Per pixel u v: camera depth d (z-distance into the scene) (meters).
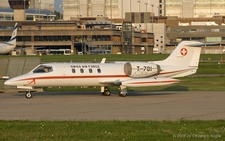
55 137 67.00
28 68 149.38
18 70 149.25
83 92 139.38
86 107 101.56
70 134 69.31
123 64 128.38
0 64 149.50
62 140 65.06
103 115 89.69
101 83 125.31
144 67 128.12
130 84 122.56
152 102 110.62
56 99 118.06
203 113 92.19
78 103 108.94
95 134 69.06
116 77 126.06
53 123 78.12
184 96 124.62
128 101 113.06
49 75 120.00
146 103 108.62
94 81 124.50
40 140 65.25
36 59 150.75
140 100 115.25
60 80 121.06
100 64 126.69
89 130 72.12
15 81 118.12
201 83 173.12
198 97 121.69
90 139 65.50
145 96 125.38
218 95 126.69
